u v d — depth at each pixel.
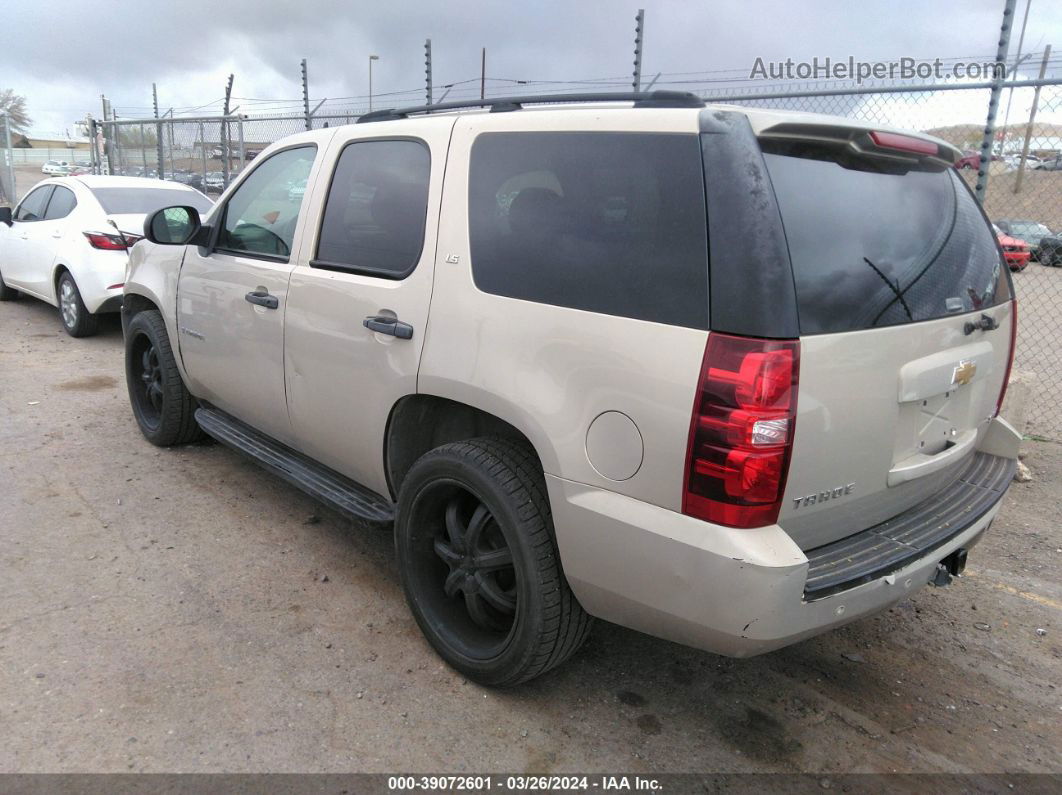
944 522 2.63
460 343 2.69
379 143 3.24
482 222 2.72
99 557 3.65
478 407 2.64
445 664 3.01
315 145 3.61
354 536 4.00
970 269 2.81
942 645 3.36
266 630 3.15
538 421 2.42
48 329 8.67
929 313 2.50
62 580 3.43
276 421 3.78
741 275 2.05
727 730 2.75
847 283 2.24
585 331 2.33
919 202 2.66
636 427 2.20
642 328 2.20
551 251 2.49
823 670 3.14
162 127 13.33
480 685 2.89
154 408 5.17
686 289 2.14
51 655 2.90
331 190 3.42
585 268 2.39
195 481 4.58
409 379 2.87
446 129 2.94
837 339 2.14
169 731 2.56
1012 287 3.19
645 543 2.20
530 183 2.60
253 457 3.96
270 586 3.49
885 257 2.40
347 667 2.95
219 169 12.21
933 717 2.89
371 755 2.52
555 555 2.55
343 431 3.29
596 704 2.85
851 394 2.20
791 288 2.06
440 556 2.98
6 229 9.59
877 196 2.47
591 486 2.32
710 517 2.09
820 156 2.34
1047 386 7.86
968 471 3.10
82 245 7.80
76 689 2.72
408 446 3.12
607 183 2.39
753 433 2.01
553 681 2.96
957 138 5.42
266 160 3.96
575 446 2.34
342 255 3.28
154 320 4.77
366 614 3.32
